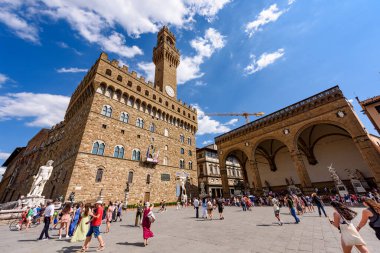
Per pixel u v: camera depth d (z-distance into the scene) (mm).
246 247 8836
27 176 59594
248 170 56594
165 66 56438
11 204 27562
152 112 46312
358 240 5578
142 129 41812
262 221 16500
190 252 8328
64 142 44031
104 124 34531
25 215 16672
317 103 34000
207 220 18734
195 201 21906
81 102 40844
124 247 9414
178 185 45344
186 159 51781
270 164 51688
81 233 10820
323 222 14422
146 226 10062
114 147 34875
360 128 28094
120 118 37906
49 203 12477
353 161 37219
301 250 8156
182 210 31625
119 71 40281
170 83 56219
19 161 76188
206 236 11430
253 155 42469
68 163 32125
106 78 37000
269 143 50094
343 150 38938
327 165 40625
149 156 40594
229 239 10484
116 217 20172
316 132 41688
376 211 5723
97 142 32531
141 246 9531
